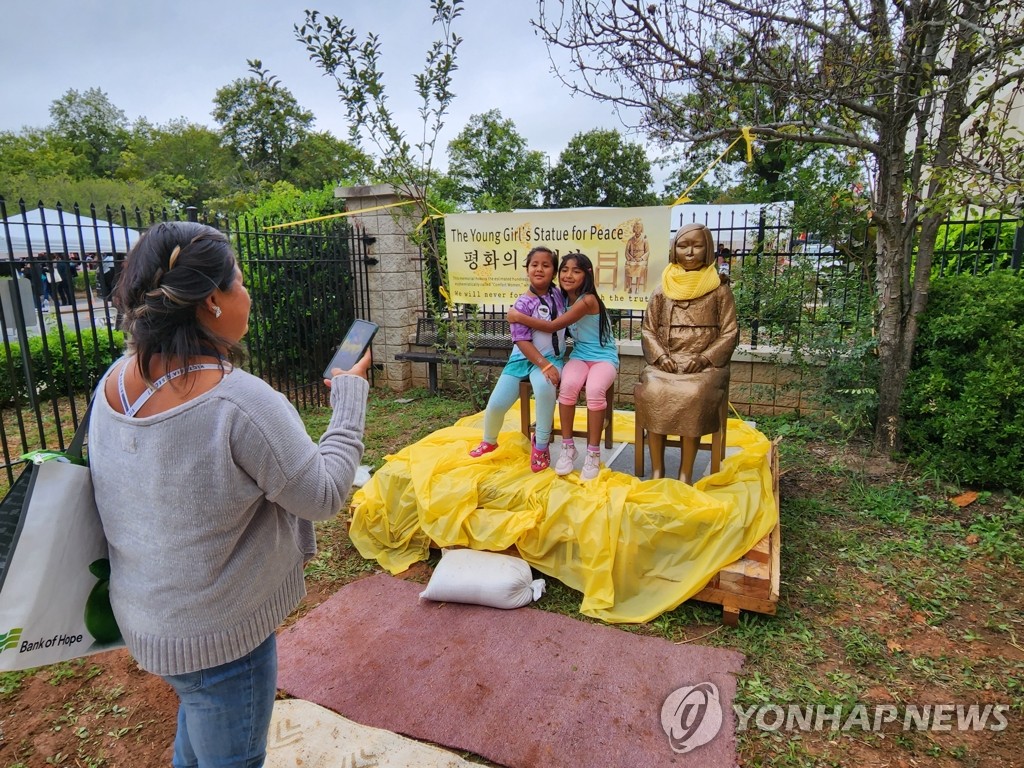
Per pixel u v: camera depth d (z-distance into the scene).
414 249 7.20
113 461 1.31
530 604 3.13
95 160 56.03
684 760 2.16
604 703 2.42
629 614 2.95
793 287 5.17
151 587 1.30
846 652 2.67
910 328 4.36
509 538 3.23
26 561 1.30
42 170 44.34
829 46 3.92
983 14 3.45
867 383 4.64
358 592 3.27
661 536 2.98
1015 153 3.48
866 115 4.17
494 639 2.84
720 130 4.27
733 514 2.96
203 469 1.25
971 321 4.14
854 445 4.82
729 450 3.94
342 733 2.30
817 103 3.88
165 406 1.28
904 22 3.87
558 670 2.62
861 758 2.14
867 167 4.34
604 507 3.07
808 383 5.14
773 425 5.43
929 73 3.68
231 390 1.28
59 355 7.69
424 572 3.46
